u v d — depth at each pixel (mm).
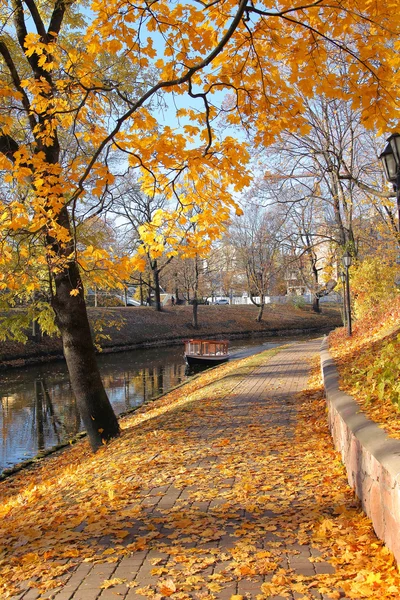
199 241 6598
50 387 22703
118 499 5516
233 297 84750
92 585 3652
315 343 30562
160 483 5961
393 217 21438
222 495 5383
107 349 38438
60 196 6961
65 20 10539
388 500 3693
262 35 5277
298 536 4219
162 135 5652
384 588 3232
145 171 6246
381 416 5238
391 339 10086
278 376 16500
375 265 21516
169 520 4770
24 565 4133
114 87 5914
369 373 7016
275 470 6191
